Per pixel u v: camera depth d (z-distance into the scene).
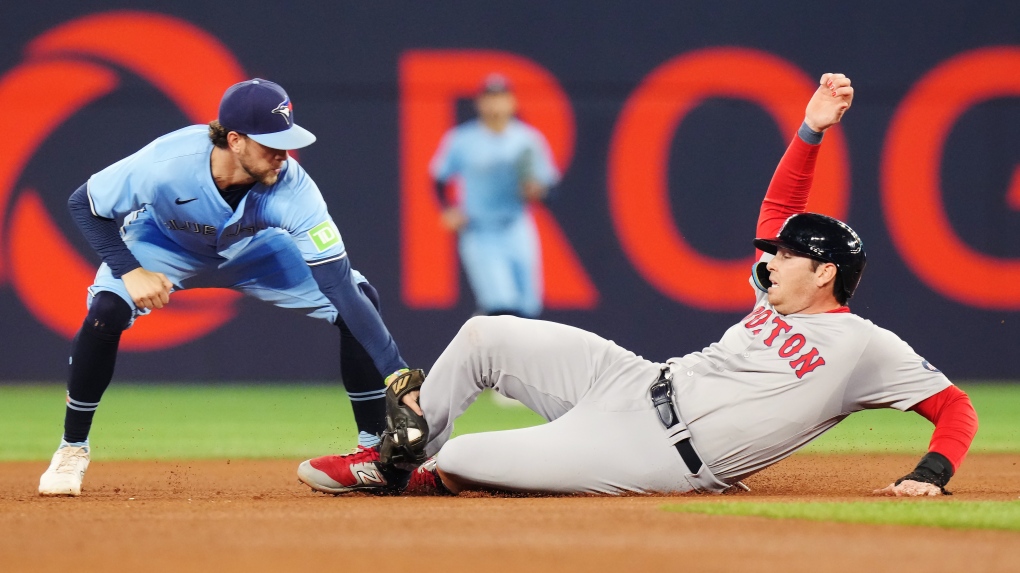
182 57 41.50
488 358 14.63
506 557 9.48
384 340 15.41
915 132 42.34
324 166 41.84
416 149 41.91
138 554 9.74
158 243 16.89
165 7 41.41
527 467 14.22
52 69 40.88
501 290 41.00
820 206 42.28
